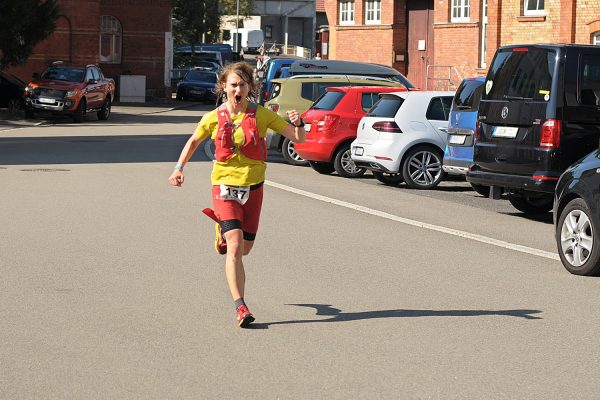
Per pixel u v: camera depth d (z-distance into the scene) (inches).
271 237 586.2
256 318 386.6
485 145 688.4
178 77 3161.9
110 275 463.8
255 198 383.6
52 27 1914.4
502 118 676.7
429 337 360.8
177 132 1585.9
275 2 5502.0
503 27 1637.6
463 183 972.6
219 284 448.8
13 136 1430.9
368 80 1107.9
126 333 360.8
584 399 291.0
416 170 896.9
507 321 387.2
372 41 2241.6
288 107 1087.0
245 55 4463.6
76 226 606.5
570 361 331.6
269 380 305.9
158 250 531.2
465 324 381.4
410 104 898.7
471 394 294.0
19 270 472.1
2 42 1867.6
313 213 696.4
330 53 2364.7
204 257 513.0
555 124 642.8
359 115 983.6
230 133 377.4
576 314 402.3
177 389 296.0
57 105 1775.3
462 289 447.8
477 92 812.0
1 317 381.7
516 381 307.9
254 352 337.7
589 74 649.0
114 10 2751.0
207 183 866.1
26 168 967.6
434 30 2017.7
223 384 301.4
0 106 1950.1
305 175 993.5
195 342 349.7
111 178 893.2
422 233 615.8
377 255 532.4
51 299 413.7
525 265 513.0
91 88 1846.7
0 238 559.2
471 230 638.5
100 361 324.5
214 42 4286.4
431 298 427.5
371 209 727.1
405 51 2199.8
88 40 2461.9
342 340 354.6
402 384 303.0
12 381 302.0
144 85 2608.3
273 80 1131.9
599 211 475.8
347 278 467.2
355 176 989.8
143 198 751.1
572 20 1505.9
